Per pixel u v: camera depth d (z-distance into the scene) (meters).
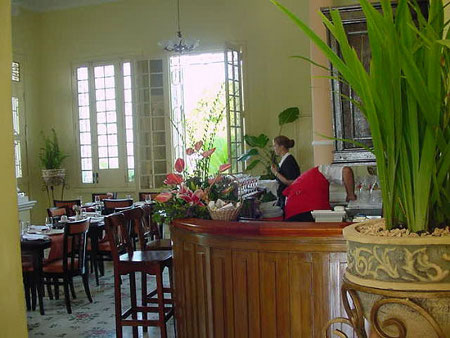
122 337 3.94
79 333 4.41
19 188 9.34
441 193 1.60
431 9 1.59
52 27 9.82
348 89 5.46
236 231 2.79
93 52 9.60
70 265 5.14
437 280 1.45
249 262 2.81
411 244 1.46
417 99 1.43
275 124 8.67
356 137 5.45
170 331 4.38
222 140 12.58
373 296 1.53
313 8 5.90
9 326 1.69
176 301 3.45
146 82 9.29
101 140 9.62
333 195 5.34
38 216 9.76
